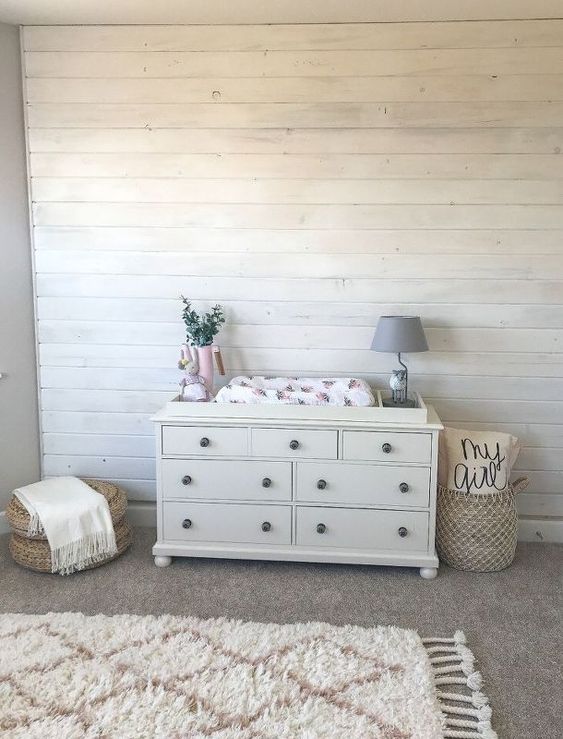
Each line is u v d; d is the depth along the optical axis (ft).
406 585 9.18
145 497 11.05
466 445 9.69
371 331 10.36
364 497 9.35
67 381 10.87
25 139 10.31
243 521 9.58
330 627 7.97
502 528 9.45
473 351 10.28
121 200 10.34
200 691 6.81
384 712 6.53
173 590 9.01
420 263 10.13
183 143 10.14
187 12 9.39
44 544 9.34
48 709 6.55
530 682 7.12
